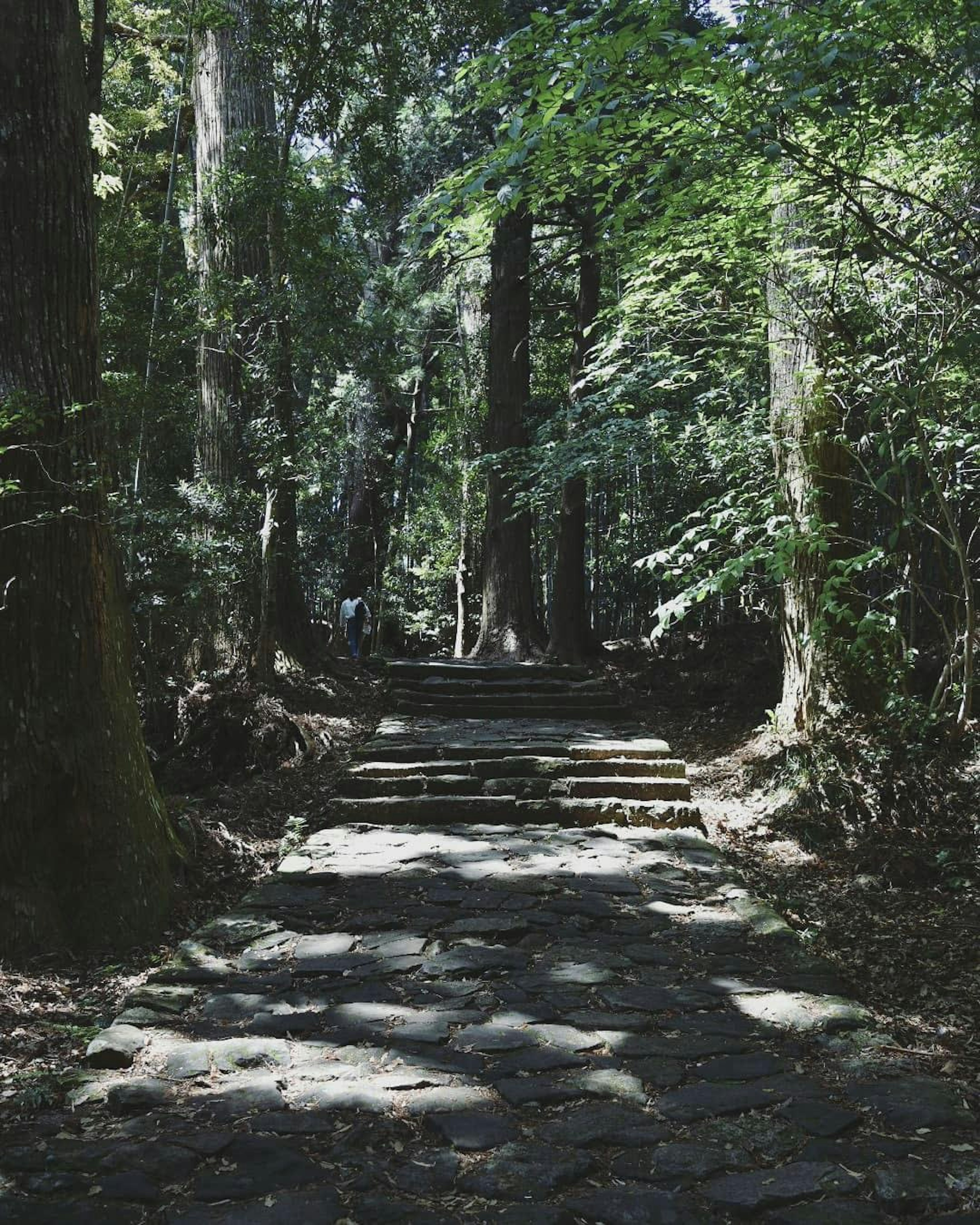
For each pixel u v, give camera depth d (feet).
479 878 19.84
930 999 14.88
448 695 39.47
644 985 14.23
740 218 21.79
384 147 38.96
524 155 15.67
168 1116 10.57
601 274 56.13
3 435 15.88
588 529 65.51
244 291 34.94
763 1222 8.69
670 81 15.16
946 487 26.40
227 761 31.78
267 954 15.65
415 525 70.79
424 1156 9.77
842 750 25.36
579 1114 10.52
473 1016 13.14
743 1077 11.35
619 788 25.90
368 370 37.93
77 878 16.61
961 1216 8.68
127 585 30.73
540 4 42.19
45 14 16.49
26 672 16.30
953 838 23.13
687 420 36.09
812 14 14.38
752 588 32.30
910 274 23.48
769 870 22.27
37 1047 12.76
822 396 26.00
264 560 35.40
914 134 19.27
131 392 31.35
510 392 54.65
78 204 16.92
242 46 37.65
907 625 35.09
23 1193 9.16
